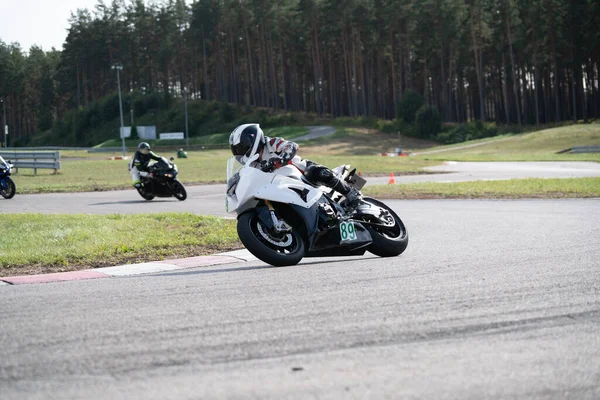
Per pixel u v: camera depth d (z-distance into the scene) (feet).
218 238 48.42
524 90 524.93
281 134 503.20
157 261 41.70
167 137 526.16
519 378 17.85
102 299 28.81
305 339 21.67
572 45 463.01
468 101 598.34
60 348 21.17
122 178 146.30
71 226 55.36
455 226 56.54
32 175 156.97
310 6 510.58
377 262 37.99
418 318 24.12
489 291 28.63
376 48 510.58
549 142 355.77
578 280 30.63
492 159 219.82
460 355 19.83
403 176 141.08
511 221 58.90
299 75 631.56
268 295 28.68
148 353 20.45
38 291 31.35
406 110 488.44
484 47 497.46
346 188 38.17
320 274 33.88
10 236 50.85
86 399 16.75
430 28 488.44
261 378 18.02
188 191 110.01
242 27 569.23
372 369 18.65
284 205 36.73
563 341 21.16
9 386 17.79
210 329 23.13
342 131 487.61
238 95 604.49
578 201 78.64
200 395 16.84
